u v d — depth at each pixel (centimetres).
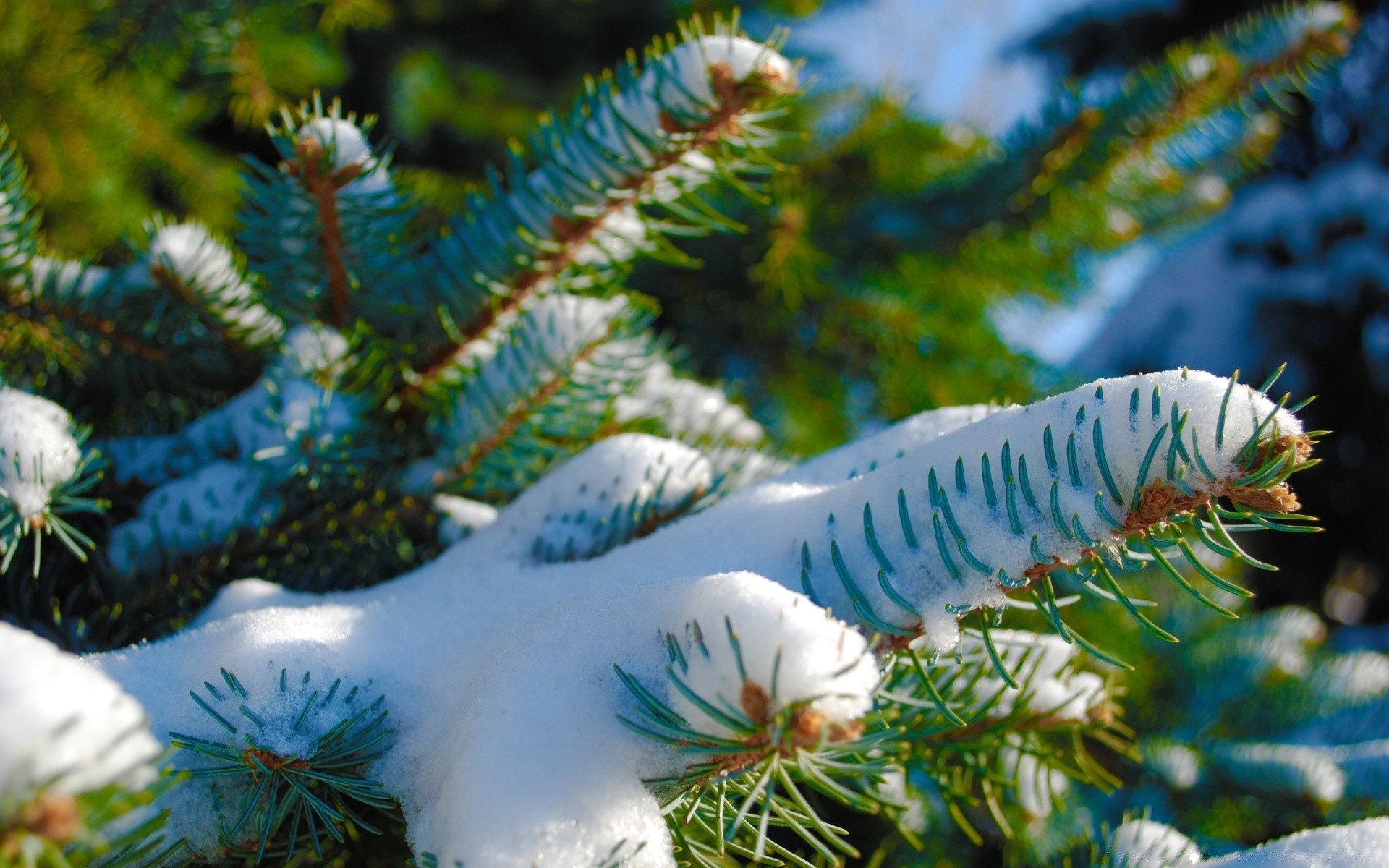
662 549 76
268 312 87
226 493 82
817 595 73
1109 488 71
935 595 72
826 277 184
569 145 83
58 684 66
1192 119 144
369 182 83
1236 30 139
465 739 71
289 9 157
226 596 79
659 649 71
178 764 73
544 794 70
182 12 138
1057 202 161
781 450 101
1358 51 366
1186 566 148
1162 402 71
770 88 79
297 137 81
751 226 171
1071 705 81
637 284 186
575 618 73
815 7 224
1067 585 122
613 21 237
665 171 83
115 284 85
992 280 180
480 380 84
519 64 244
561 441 88
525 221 84
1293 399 383
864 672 69
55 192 144
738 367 190
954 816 82
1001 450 72
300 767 72
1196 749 130
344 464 83
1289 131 414
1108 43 394
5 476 76
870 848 101
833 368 190
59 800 65
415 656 75
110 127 152
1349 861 74
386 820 78
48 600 82
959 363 181
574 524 80
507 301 86
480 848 69
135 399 88
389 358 87
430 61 223
